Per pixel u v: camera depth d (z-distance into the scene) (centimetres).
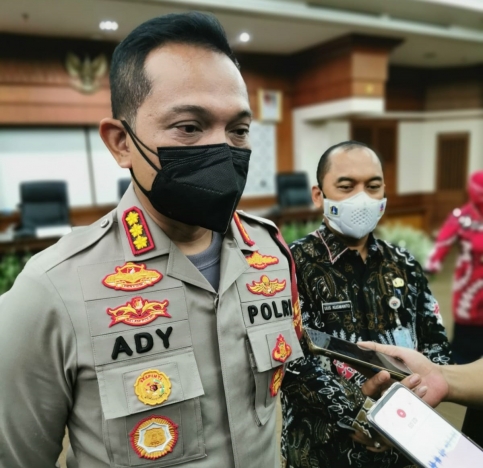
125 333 59
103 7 441
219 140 61
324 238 109
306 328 89
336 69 604
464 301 205
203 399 64
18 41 530
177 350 62
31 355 58
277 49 646
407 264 110
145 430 59
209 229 66
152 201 64
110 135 66
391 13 527
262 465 69
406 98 850
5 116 538
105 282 61
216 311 66
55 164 594
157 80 59
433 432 63
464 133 859
